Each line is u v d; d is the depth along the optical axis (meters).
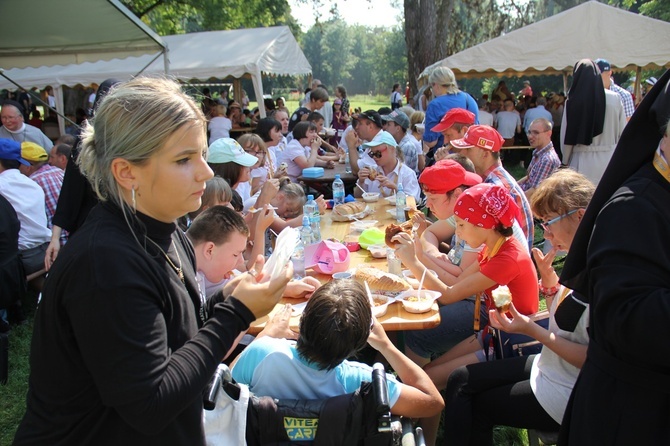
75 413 1.03
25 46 7.19
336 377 1.62
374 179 4.82
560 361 1.84
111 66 11.03
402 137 5.73
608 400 1.25
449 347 2.66
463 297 2.39
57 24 6.51
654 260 1.12
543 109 10.88
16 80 11.25
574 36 8.45
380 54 69.44
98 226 1.01
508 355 2.27
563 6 26.72
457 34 21.94
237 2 19.34
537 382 1.88
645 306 1.08
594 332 1.31
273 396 1.60
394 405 1.64
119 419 1.04
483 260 2.40
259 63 10.11
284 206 3.99
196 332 1.17
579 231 1.35
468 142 3.35
